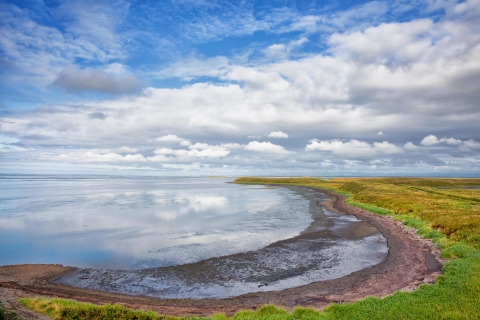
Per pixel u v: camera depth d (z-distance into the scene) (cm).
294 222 4762
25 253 3089
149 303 1923
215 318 1564
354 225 4425
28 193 10500
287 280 2320
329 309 1609
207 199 8662
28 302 1781
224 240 3591
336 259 2816
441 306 1509
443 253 2623
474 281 1808
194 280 2352
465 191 8631
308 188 14412
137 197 9331
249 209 6353
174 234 3931
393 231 3916
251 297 2006
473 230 2956
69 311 1587
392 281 2169
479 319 1346
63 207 6650
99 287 2234
